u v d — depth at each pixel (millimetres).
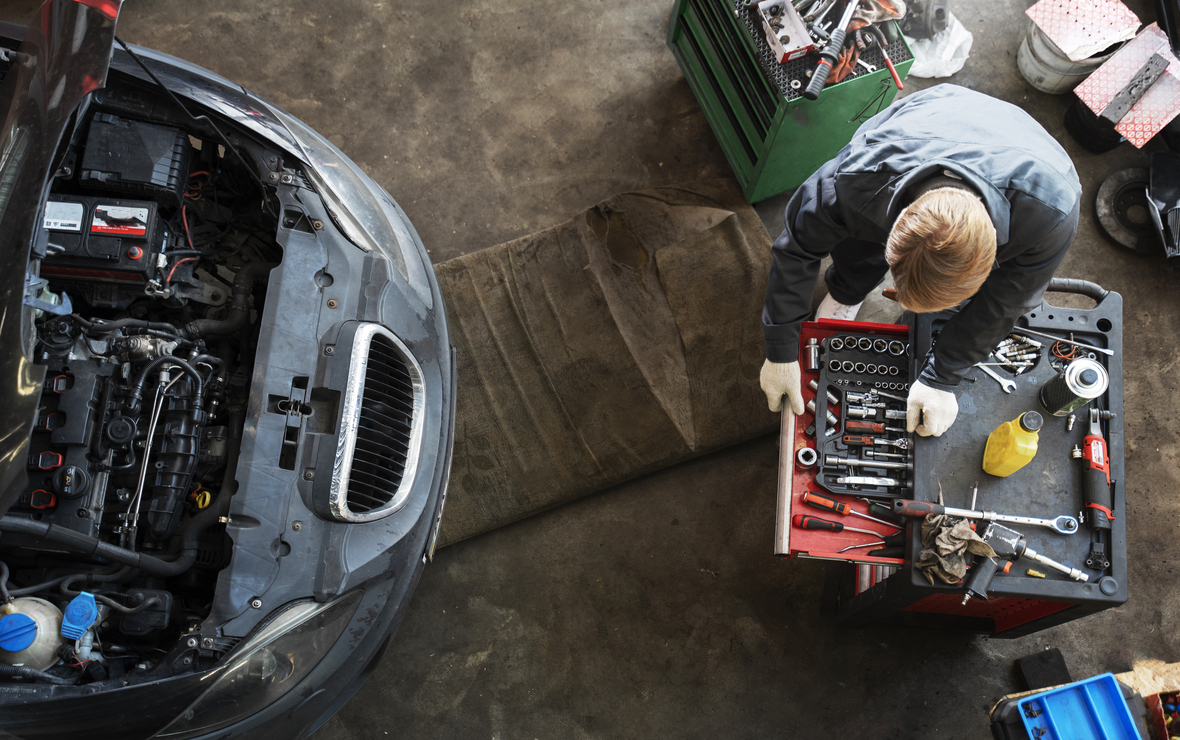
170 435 2068
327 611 2027
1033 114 3432
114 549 1911
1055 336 2342
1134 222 3252
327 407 2086
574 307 3086
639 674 2844
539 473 2953
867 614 2629
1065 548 2152
